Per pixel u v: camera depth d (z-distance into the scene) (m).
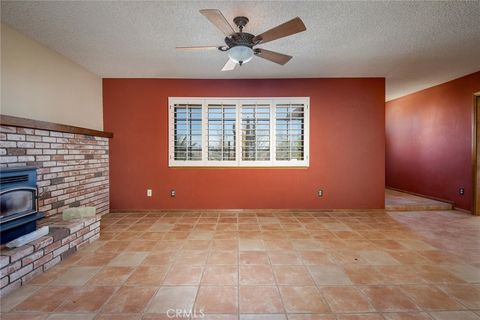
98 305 1.59
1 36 2.29
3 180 1.87
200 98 3.91
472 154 3.77
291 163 3.94
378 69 3.55
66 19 2.23
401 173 5.32
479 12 2.11
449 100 4.14
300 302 1.63
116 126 3.90
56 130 2.72
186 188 3.96
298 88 3.91
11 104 2.39
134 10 2.09
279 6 2.04
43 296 1.68
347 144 3.92
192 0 1.96
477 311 1.54
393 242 2.66
